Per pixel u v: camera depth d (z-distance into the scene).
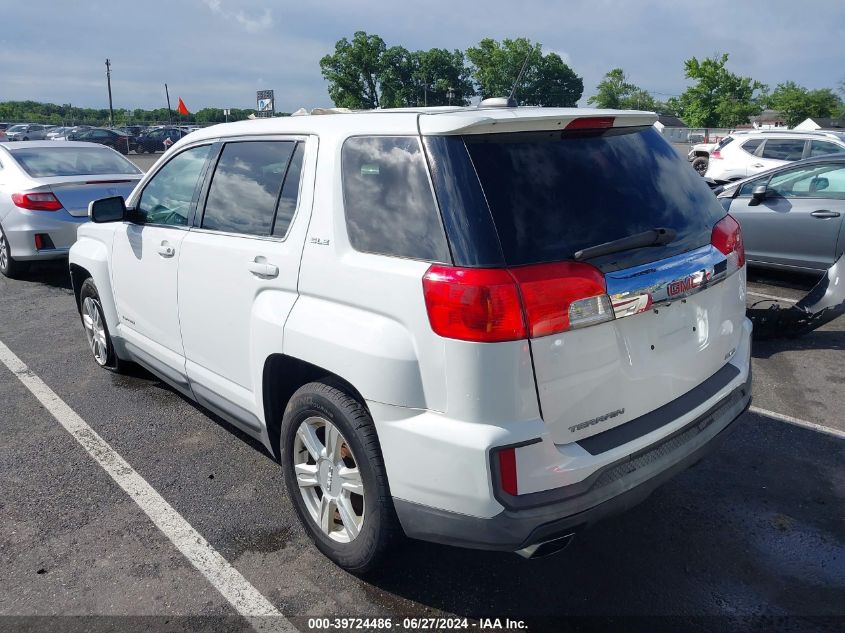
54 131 41.28
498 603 2.74
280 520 3.33
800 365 5.31
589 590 2.80
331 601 2.76
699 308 2.74
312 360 2.69
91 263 4.67
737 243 3.00
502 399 2.20
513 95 3.29
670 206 2.71
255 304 3.07
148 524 3.31
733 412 2.91
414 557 3.02
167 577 2.92
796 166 7.39
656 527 3.22
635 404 2.51
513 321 2.17
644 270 2.45
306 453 3.01
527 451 2.22
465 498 2.26
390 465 2.44
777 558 2.99
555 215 2.36
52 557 3.06
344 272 2.59
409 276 2.35
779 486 3.55
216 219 3.44
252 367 3.12
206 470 3.82
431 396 2.31
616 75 71.25
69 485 3.68
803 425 4.26
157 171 4.07
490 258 2.21
